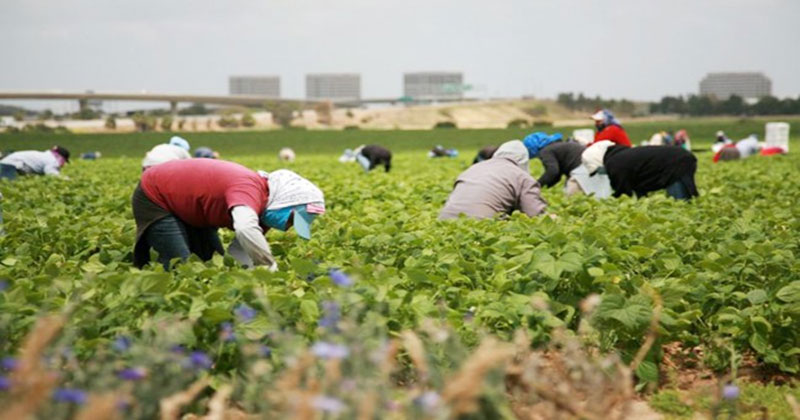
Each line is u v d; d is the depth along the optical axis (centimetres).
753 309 640
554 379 488
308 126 17150
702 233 905
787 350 627
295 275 684
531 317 590
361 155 2617
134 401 389
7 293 552
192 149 6925
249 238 683
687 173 1324
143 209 753
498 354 334
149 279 553
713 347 643
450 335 488
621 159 1331
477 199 1023
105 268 714
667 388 600
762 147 3894
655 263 745
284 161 3956
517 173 1046
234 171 726
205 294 580
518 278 659
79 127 12569
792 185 1670
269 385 459
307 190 719
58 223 1013
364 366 391
